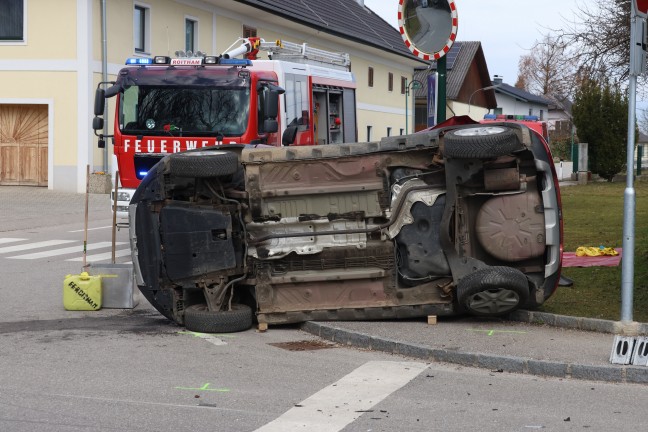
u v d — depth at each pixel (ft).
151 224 32.35
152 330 32.07
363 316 31.94
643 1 28.78
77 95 96.37
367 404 22.57
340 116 71.00
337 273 32.04
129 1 101.19
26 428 20.18
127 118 53.72
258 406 22.29
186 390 23.76
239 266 32.17
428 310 31.73
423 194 31.89
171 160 31.99
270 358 27.73
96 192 95.86
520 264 32.12
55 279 44.62
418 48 36.68
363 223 32.17
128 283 36.40
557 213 31.63
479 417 21.44
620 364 25.38
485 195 31.78
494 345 28.07
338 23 153.17
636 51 28.81
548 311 32.96
